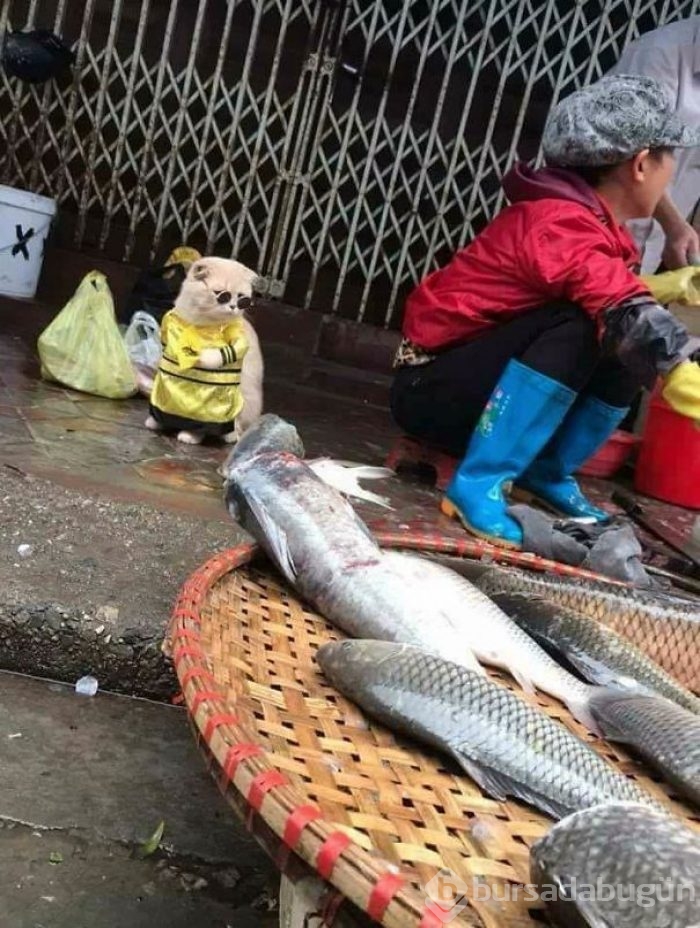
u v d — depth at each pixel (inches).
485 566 44.7
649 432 97.9
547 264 65.2
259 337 127.0
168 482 67.7
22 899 33.5
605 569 56.7
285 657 33.3
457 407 74.2
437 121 124.4
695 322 98.7
